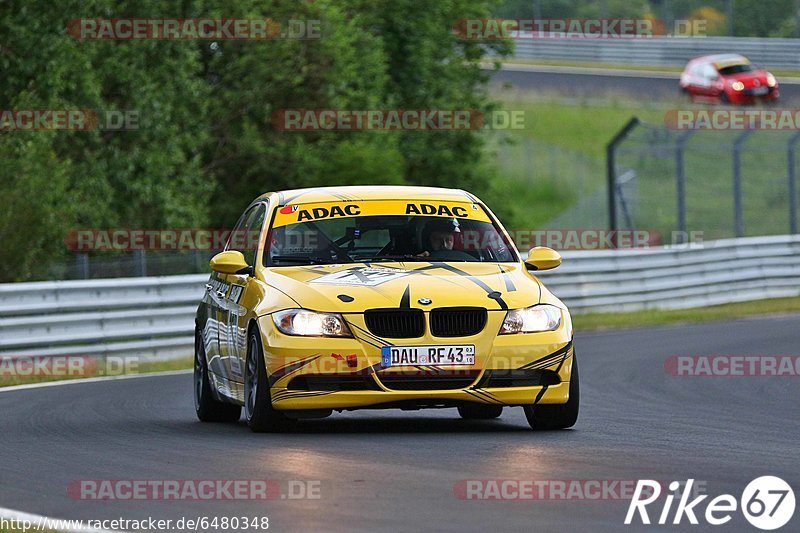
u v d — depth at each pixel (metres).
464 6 131.12
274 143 106.00
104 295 59.78
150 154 91.06
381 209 34.69
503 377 30.47
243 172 107.06
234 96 103.38
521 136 180.25
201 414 36.53
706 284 91.44
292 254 33.44
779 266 96.81
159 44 93.50
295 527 19.36
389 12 123.62
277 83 103.88
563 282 82.12
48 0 84.19
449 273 32.06
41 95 83.19
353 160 92.25
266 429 31.52
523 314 30.92
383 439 29.91
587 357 57.66
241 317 32.91
